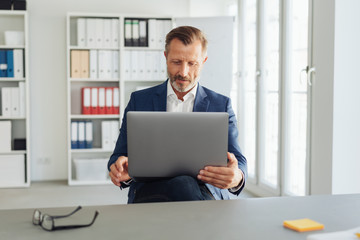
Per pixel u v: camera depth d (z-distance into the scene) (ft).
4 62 19.65
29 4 20.67
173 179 6.46
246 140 19.60
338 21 11.81
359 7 11.89
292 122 15.10
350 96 12.00
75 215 5.16
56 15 20.88
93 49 20.17
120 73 20.16
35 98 20.92
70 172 20.04
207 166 6.20
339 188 12.09
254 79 18.56
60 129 21.13
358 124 12.08
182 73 7.38
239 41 19.51
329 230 4.63
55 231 4.57
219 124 6.18
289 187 15.31
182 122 6.16
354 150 12.08
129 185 7.63
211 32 19.61
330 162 12.09
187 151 6.17
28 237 4.39
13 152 19.65
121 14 20.12
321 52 12.38
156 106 7.93
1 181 19.60
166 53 7.54
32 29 20.72
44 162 21.13
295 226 4.63
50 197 17.71
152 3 21.62
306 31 14.05
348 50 11.91
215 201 5.79
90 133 20.25
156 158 6.18
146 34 20.66
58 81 20.98
